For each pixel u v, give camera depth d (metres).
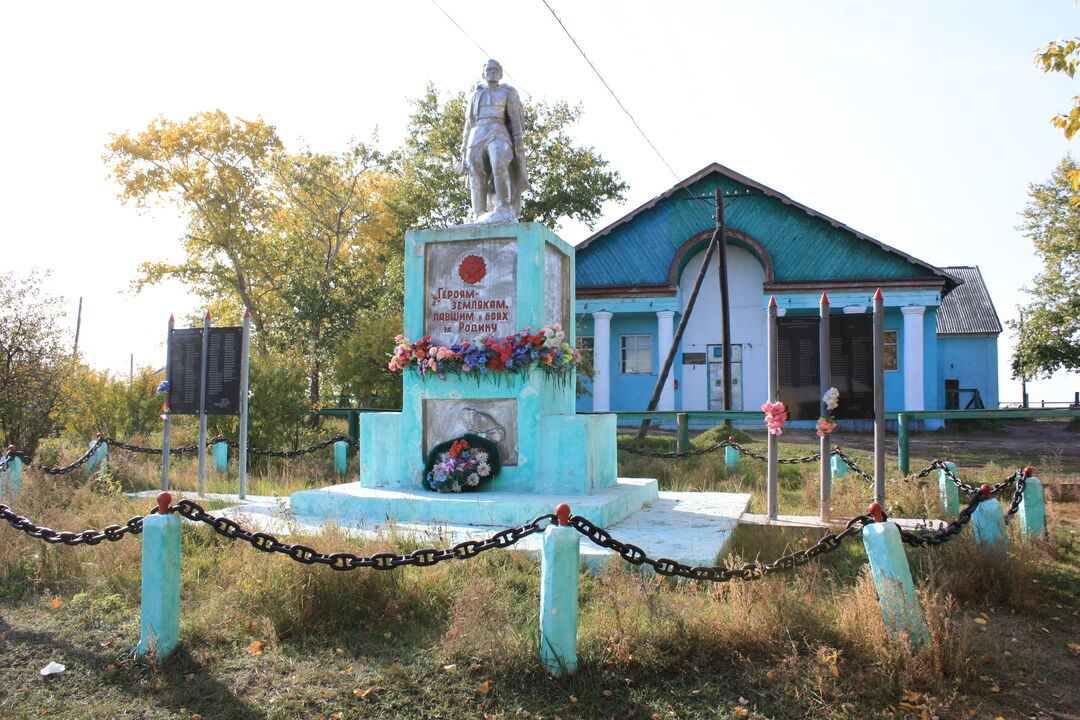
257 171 27.91
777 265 26.84
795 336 8.66
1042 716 3.99
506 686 4.29
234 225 27.55
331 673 4.49
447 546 6.19
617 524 7.90
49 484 10.08
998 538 5.97
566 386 9.55
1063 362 32.22
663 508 9.01
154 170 27.02
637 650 4.50
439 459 8.66
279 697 4.21
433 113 29.16
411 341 9.04
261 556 5.72
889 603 4.50
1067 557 7.11
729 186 27.20
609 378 27.50
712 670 4.45
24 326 13.59
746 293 27.58
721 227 20.70
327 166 27.22
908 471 13.23
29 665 4.66
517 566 6.28
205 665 4.60
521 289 8.73
